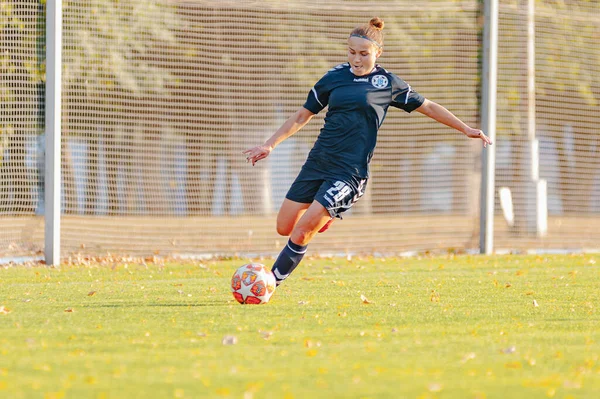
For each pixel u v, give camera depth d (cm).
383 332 1789
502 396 1224
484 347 1616
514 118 4466
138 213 3953
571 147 4581
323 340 1684
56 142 3419
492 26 4044
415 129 4347
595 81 4612
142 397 1197
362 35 2191
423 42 4300
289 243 2272
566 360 1495
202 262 3600
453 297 2438
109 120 3872
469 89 4306
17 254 3612
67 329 1798
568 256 3909
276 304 2227
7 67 3584
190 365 1416
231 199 4150
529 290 2628
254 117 4191
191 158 4078
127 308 2139
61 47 3475
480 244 4103
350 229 4275
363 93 2189
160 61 3984
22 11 3588
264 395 1212
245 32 4138
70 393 1216
